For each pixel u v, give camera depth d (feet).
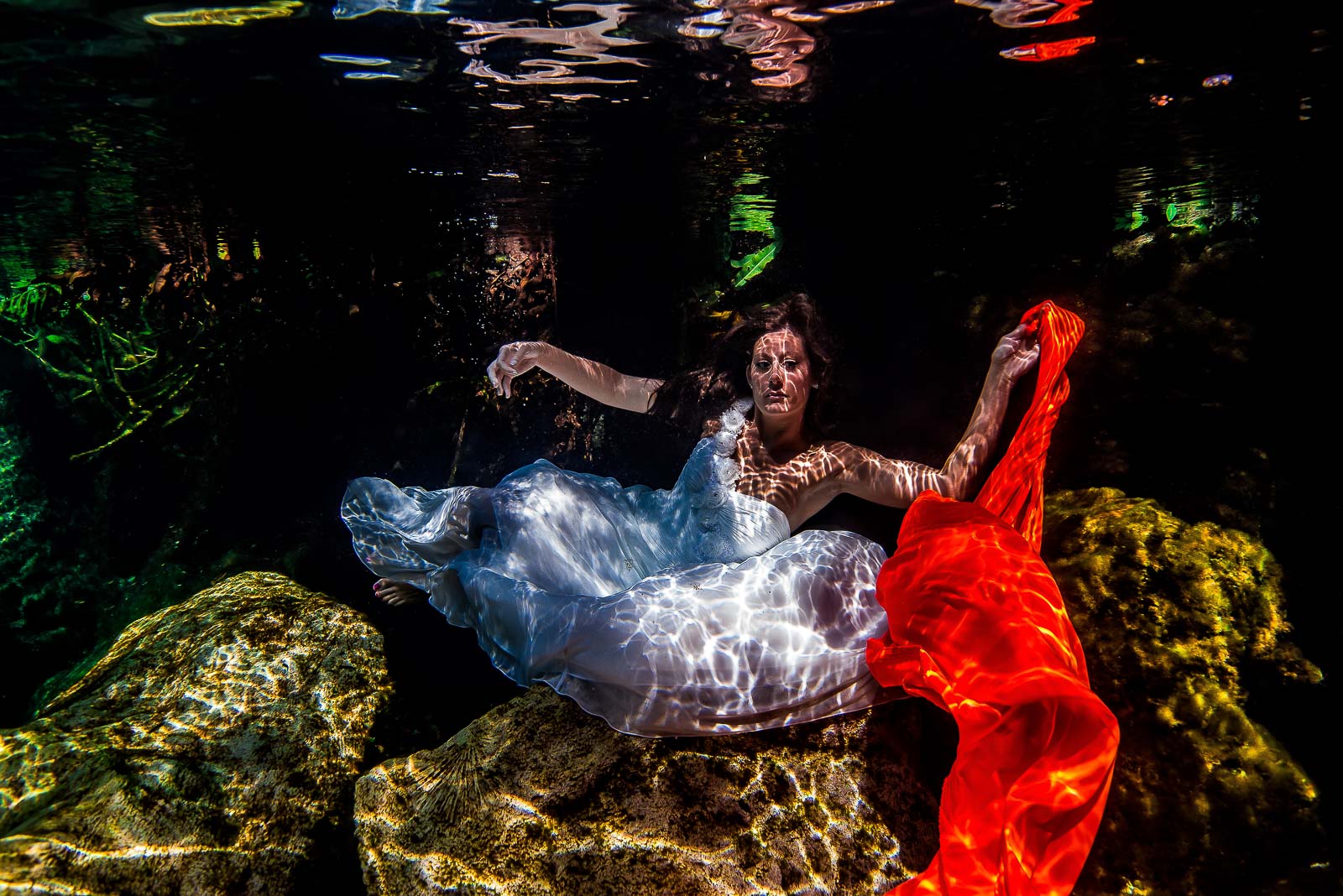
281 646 5.49
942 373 10.02
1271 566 4.80
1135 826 4.36
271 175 8.55
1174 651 4.53
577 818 4.02
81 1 4.92
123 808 4.22
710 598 4.38
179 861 4.19
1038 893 3.18
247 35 5.54
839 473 5.11
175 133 7.18
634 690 4.25
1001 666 3.48
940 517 4.27
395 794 4.36
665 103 7.23
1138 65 6.38
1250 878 4.21
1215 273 8.03
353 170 8.73
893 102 7.23
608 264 12.17
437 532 5.15
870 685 4.38
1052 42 5.99
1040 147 8.44
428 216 10.79
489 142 8.19
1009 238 11.37
